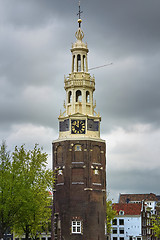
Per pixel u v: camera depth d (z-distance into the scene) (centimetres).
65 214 7238
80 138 7494
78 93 8144
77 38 8281
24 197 5916
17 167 6203
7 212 5894
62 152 7550
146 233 13662
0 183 5962
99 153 7638
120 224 13412
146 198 16088
